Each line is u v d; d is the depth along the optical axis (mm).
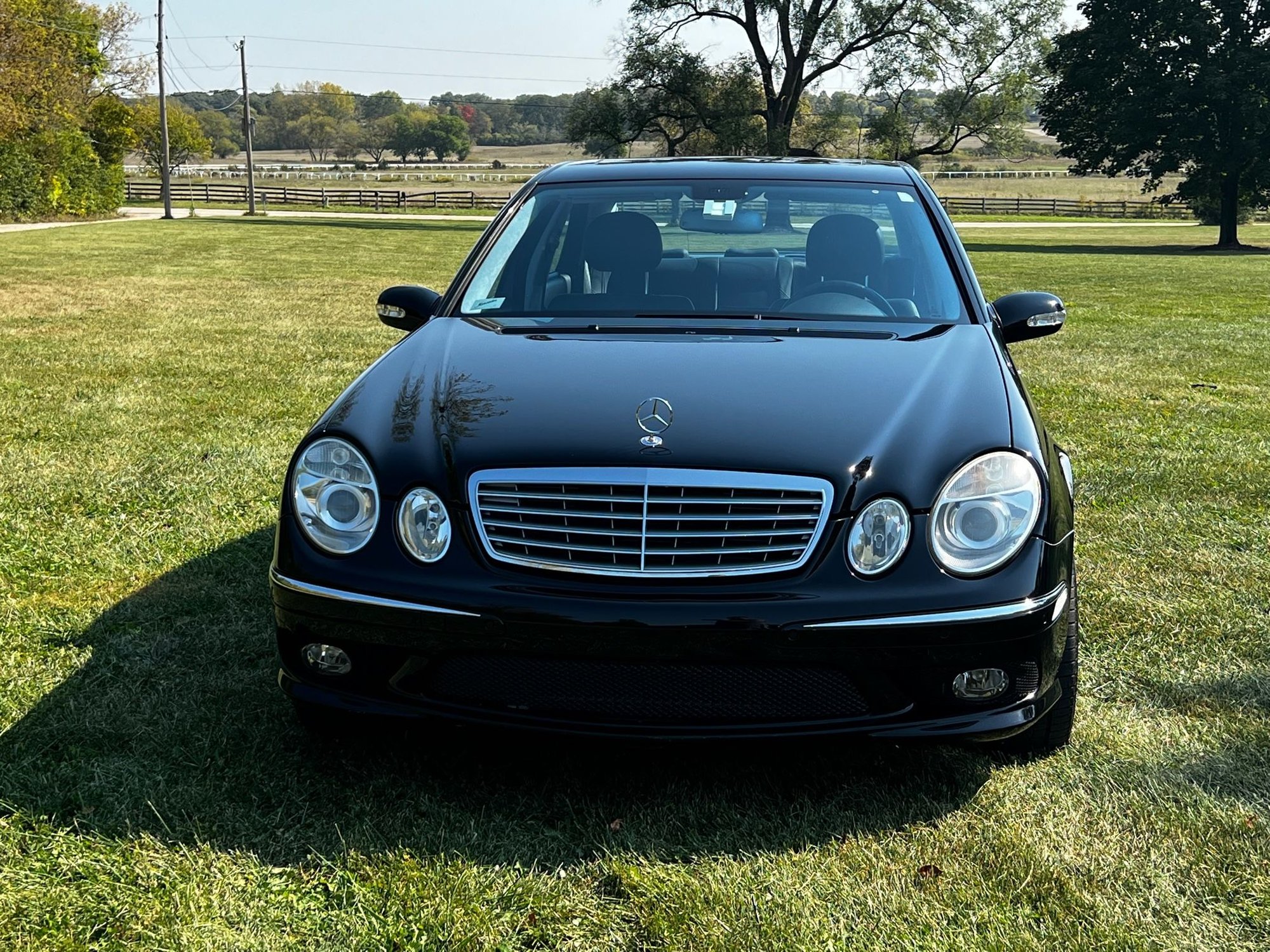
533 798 2615
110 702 3051
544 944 2115
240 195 66500
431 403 2715
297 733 2893
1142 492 5391
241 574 4082
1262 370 9234
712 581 2377
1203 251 36219
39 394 7234
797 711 2441
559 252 3660
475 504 2461
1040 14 45250
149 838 2402
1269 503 5199
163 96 47344
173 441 6020
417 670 2482
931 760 2809
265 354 9164
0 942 2061
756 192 3760
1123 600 3949
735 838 2459
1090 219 62719
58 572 4078
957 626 2379
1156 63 41938
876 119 47750
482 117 171250
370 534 2494
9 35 39906
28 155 40625
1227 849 2418
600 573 2389
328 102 156500
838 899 2246
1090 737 2943
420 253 25078
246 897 2225
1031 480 2510
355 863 2344
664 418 2566
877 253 3596
